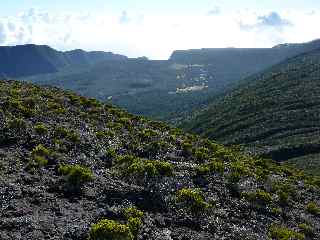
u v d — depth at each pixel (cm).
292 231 2375
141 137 3859
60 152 2777
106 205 2017
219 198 2609
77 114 4247
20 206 1808
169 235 1884
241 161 4028
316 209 2947
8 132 2892
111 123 4109
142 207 2116
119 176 2519
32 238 1553
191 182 2727
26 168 2308
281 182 3612
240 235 2141
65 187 2122
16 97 4141
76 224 1731
